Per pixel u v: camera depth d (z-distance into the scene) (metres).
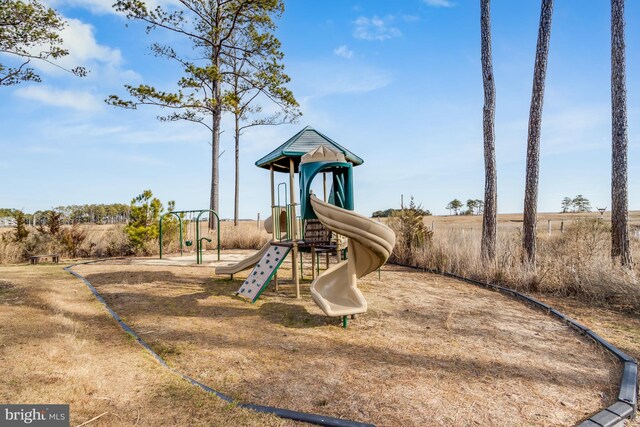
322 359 3.47
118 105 17.86
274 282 6.99
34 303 5.16
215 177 19.75
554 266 6.94
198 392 2.69
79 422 2.24
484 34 8.99
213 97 19.97
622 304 5.54
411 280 7.74
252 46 20.78
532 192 7.86
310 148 6.55
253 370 3.22
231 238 16.48
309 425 2.31
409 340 4.02
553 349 3.77
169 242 14.65
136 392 2.66
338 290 5.22
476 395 2.77
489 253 8.45
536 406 2.63
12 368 2.91
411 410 2.55
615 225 7.21
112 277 8.05
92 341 3.77
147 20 17.86
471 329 4.42
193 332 4.29
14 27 8.45
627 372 3.10
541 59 7.89
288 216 6.60
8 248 11.48
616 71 7.23
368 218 4.38
